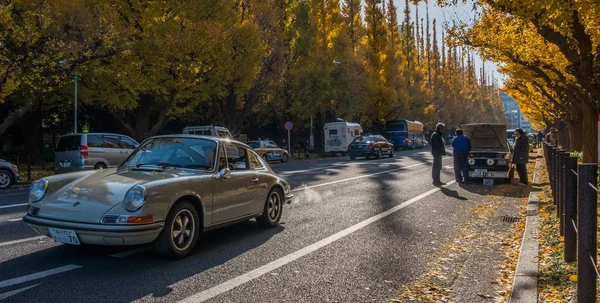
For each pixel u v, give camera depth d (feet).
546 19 22.16
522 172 43.68
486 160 43.32
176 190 16.08
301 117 116.98
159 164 18.67
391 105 149.79
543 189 37.86
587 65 25.66
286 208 28.73
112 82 64.95
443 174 54.24
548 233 20.10
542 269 14.78
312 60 108.06
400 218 25.52
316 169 62.28
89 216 14.67
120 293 12.82
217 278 14.40
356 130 126.82
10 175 43.16
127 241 14.64
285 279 14.44
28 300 12.14
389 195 35.27
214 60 67.26
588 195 9.83
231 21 73.10
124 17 62.85
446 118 234.99
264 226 22.44
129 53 55.77
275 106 112.57
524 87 68.54
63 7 51.29
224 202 18.65
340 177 49.80
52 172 61.82
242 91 77.92
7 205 29.73
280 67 88.79
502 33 34.96
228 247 18.56
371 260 16.81
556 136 124.57
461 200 33.01
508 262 16.60
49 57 50.60
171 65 63.67
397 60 173.06
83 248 17.79
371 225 23.44
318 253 17.75
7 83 47.80
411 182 45.03
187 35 61.72
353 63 127.44
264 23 85.05
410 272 15.40
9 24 47.57
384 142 97.25
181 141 19.70
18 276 14.20
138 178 16.39
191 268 15.46
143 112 75.97
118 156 50.62
